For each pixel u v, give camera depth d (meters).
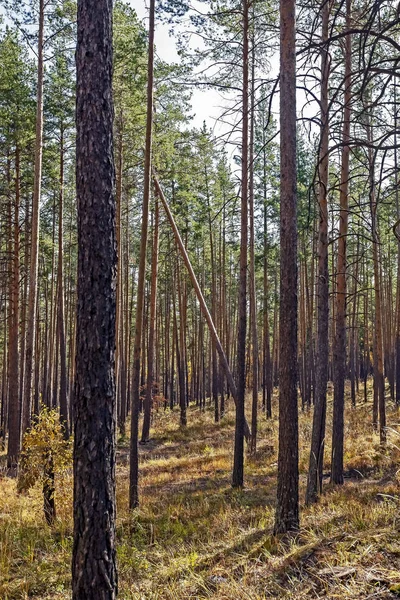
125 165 20.14
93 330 4.57
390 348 33.38
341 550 5.41
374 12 4.94
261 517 9.35
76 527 4.48
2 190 21.25
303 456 16.48
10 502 12.19
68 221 32.88
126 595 5.98
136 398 11.81
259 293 39.75
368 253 31.31
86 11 4.78
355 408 28.17
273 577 5.36
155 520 10.30
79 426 4.54
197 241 35.72
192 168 21.27
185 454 20.28
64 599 6.47
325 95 11.30
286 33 7.99
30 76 18.95
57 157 20.27
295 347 7.81
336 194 19.14
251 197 19.48
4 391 32.62
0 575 7.27
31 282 15.15
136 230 34.50
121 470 17.50
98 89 4.74
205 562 6.82
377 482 12.00
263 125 23.36
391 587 4.27
